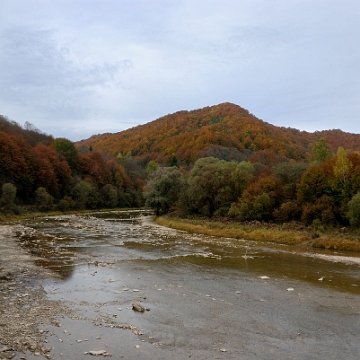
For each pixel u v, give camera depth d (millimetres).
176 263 25359
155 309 15078
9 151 76562
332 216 41625
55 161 95750
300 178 50531
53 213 78938
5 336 11508
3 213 64000
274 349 11453
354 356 11117
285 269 24141
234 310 15281
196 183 59219
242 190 55594
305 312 15289
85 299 16219
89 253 28250
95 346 11164
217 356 10805
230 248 33188
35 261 24234
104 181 119688
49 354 10453
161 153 170250
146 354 10766
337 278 21750
